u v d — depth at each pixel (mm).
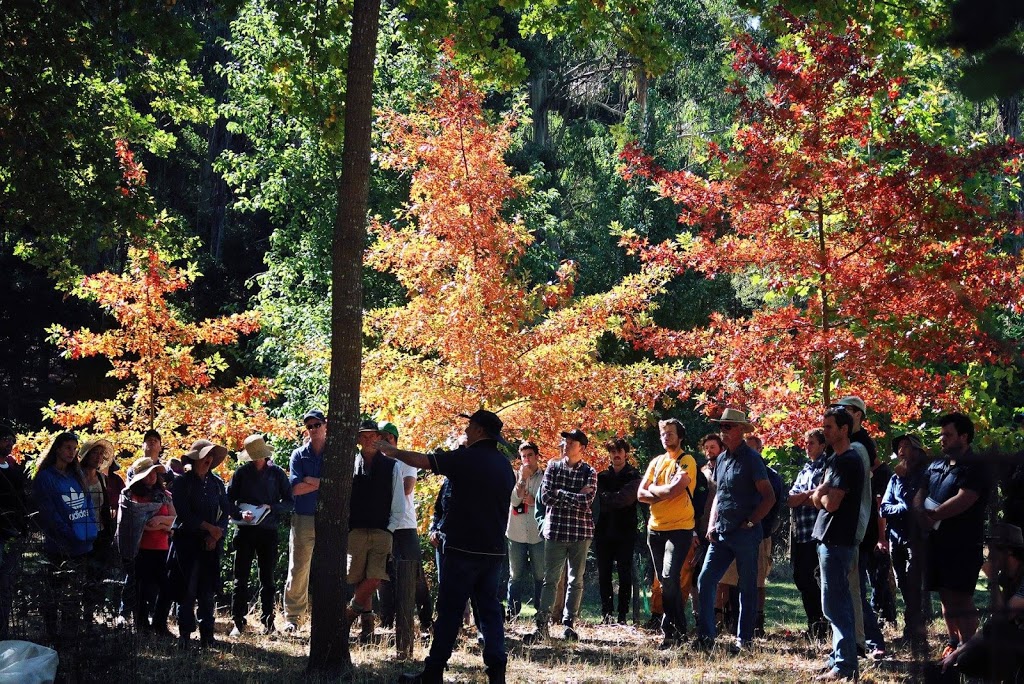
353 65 8297
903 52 12055
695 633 10641
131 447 14469
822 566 8070
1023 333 11242
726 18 12953
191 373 14758
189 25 12391
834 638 8023
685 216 12023
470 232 13031
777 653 9367
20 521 7793
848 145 12281
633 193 26719
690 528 10000
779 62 11258
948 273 10219
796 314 11695
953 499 6469
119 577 7664
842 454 7992
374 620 11336
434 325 13055
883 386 11680
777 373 11617
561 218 28156
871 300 10805
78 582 6906
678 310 26656
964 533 6500
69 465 8750
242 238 32219
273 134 24859
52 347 30781
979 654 3641
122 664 7066
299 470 11359
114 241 13898
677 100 28906
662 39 12094
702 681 7973
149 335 14625
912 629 3596
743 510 9141
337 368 8133
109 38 12406
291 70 12688
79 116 13078
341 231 8203
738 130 11750
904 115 11398
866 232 11133
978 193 11594
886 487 11094
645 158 12008
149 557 10148
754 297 25297
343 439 8094
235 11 12602
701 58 28344
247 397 14969
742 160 11312
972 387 11242
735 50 11852
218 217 32656
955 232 10531
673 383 12477
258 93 24141
